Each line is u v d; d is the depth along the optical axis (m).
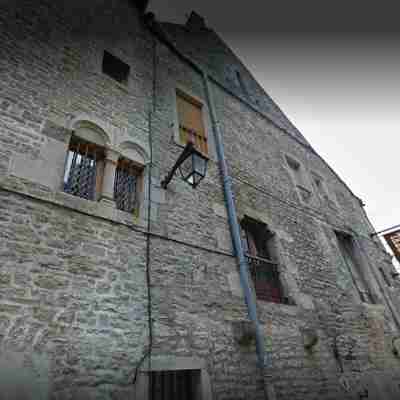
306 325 4.56
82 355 2.52
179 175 4.69
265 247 5.37
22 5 4.59
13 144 3.21
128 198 4.02
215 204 4.90
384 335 6.08
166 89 6.07
